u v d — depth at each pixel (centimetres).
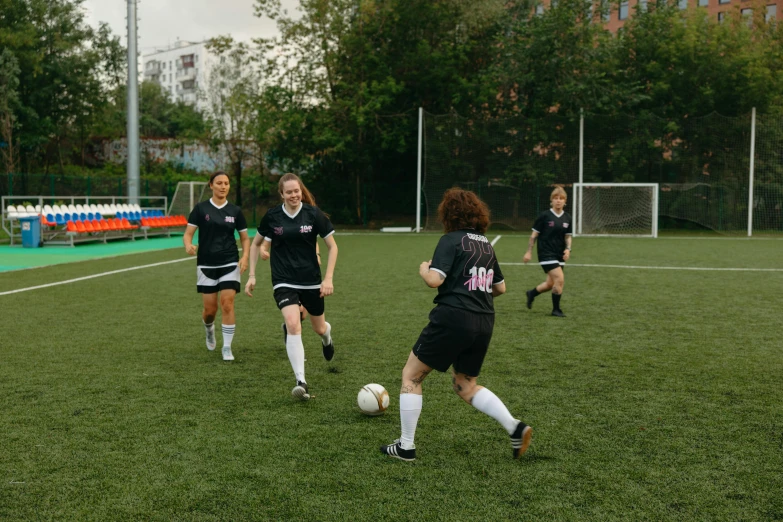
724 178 2781
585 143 2858
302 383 473
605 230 2802
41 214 1895
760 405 461
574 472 344
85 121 3575
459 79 2972
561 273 834
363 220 3222
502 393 491
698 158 2830
